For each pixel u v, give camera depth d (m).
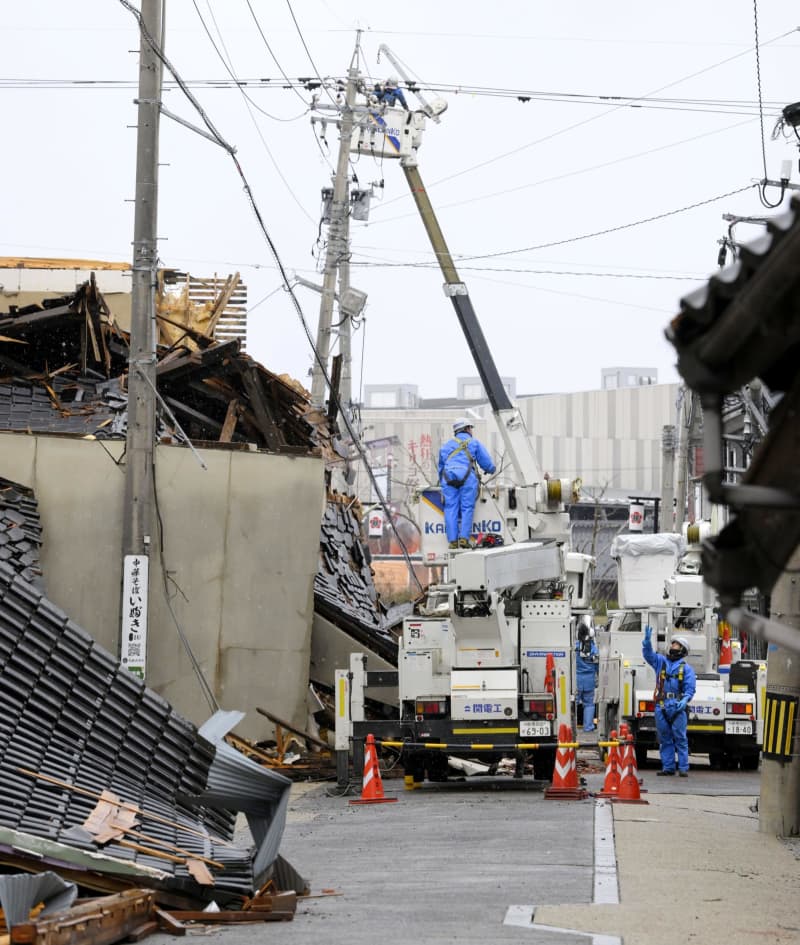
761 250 11.62
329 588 59.72
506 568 44.38
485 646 45.19
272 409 59.06
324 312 79.62
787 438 12.90
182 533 50.66
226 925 22.08
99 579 49.59
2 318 57.25
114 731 26.45
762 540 13.10
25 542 48.09
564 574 48.03
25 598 25.72
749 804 41.31
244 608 51.00
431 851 30.53
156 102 45.41
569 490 49.28
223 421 59.44
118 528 49.81
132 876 22.03
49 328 57.75
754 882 26.02
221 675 50.59
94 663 26.70
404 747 44.88
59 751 25.20
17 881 19.23
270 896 22.98
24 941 17.31
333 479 71.19
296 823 36.88
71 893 20.27
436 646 46.03
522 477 51.78
